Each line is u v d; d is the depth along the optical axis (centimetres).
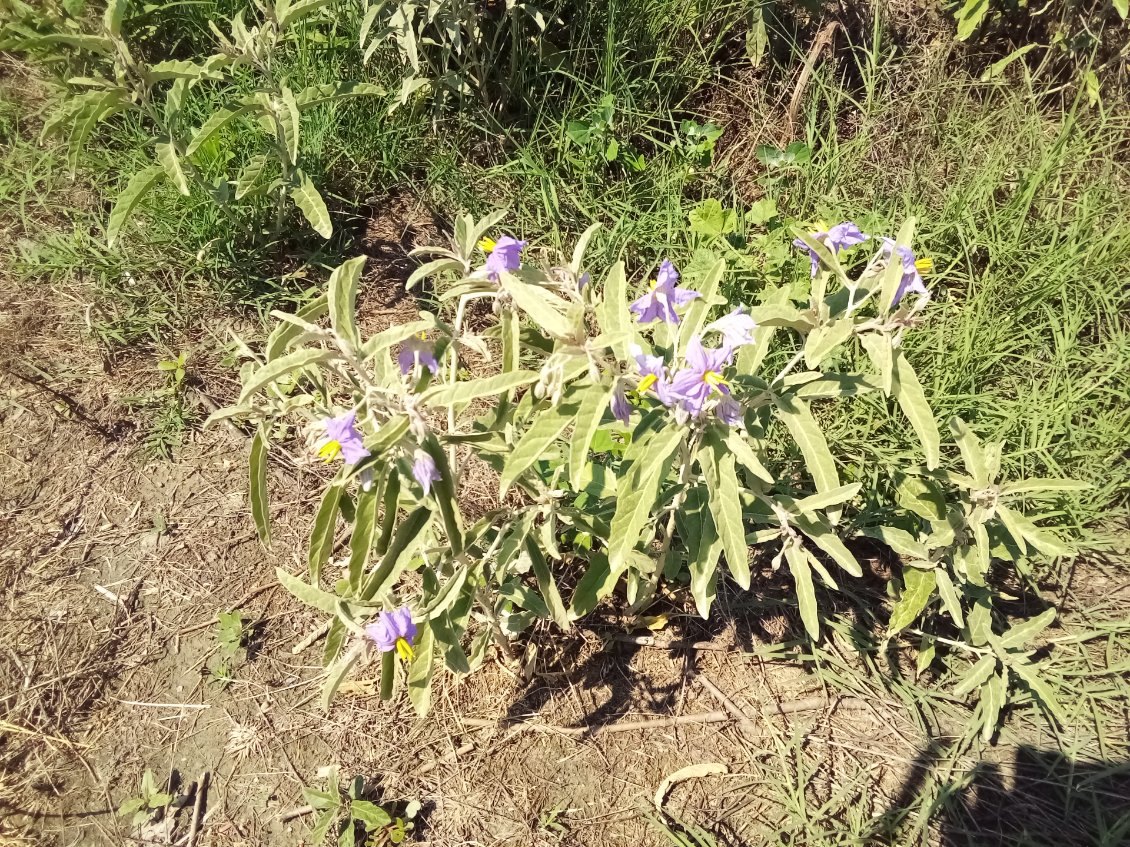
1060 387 91
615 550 51
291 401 56
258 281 102
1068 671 76
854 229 56
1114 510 85
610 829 68
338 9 117
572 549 79
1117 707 75
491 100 120
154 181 88
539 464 73
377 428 49
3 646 74
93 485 85
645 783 70
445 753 71
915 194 108
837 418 89
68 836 66
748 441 62
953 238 104
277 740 71
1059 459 88
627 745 72
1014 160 108
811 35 125
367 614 56
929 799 69
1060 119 118
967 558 69
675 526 79
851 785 70
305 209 94
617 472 76
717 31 124
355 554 52
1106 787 70
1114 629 79
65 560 80
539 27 112
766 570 83
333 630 58
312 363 52
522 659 76
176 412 91
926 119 116
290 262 105
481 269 53
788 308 56
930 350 93
